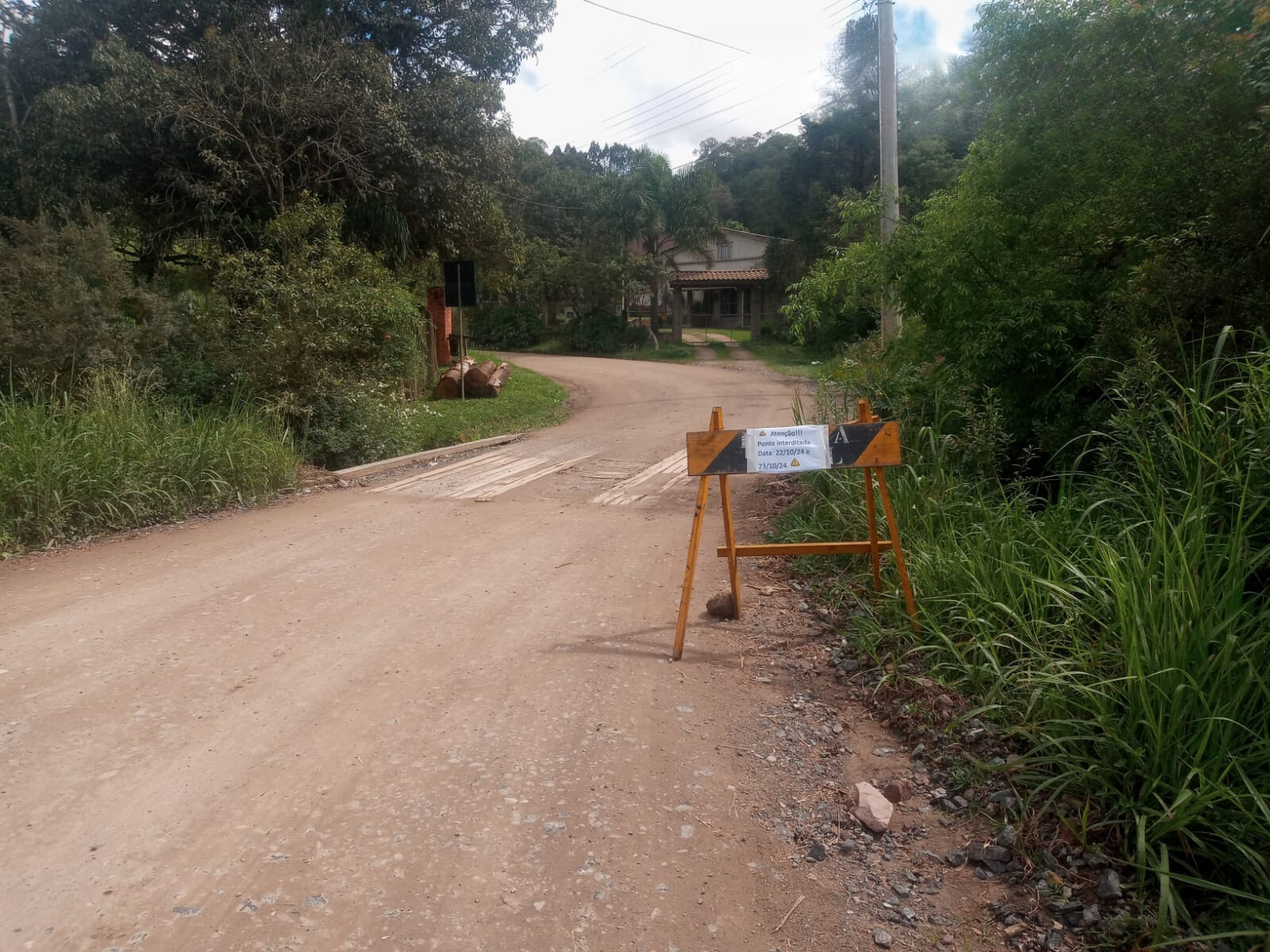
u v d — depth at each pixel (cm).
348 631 508
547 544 712
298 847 302
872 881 290
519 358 3619
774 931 266
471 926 265
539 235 4428
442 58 1828
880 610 484
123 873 286
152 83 1313
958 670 407
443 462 1192
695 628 512
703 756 366
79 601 567
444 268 1755
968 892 284
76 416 862
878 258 796
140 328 1038
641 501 904
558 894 280
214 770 351
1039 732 336
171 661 462
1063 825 299
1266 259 478
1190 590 316
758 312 4106
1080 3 664
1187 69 611
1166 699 301
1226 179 506
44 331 932
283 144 1429
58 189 1383
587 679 439
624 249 3834
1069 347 628
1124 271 612
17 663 459
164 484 820
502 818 320
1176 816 274
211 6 1484
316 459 1117
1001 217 712
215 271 1366
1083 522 471
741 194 5194
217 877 285
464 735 381
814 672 450
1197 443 415
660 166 3672
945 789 338
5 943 254
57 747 368
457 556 676
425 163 1545
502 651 478
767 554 516
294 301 1115
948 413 670
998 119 754
